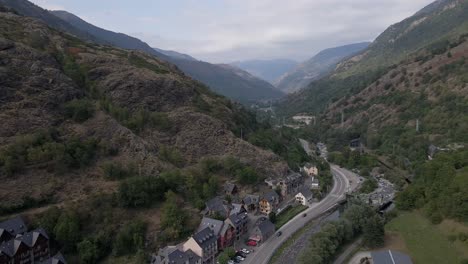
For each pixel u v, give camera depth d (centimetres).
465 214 13525
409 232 14600
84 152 15250
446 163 16525
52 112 16662
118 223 13175
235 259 12775
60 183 13925
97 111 17900
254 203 16925
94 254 11944
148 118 19112
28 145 14425
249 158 19375
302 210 17688
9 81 16788
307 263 11794
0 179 13188
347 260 13162
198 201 14862
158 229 13388
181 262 11519
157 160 16475
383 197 19112
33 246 11350
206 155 18600
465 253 12338
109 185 14425
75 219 12525
